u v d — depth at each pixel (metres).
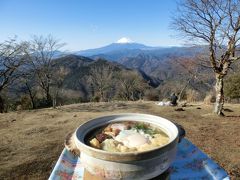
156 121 1.58
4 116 11.70
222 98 10.44
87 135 1.46
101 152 1.12
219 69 10.08
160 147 1.14
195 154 1.90
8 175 4.75
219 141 6.55
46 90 22.69
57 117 11.07
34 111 13.16
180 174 1.67
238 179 4.19
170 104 13.91
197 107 13.07
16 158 5.62
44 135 7.64
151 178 1.19
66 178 1.62
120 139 1.36
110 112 12.23
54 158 5.51
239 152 5.62
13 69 19.59
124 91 36.12
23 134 7.86
